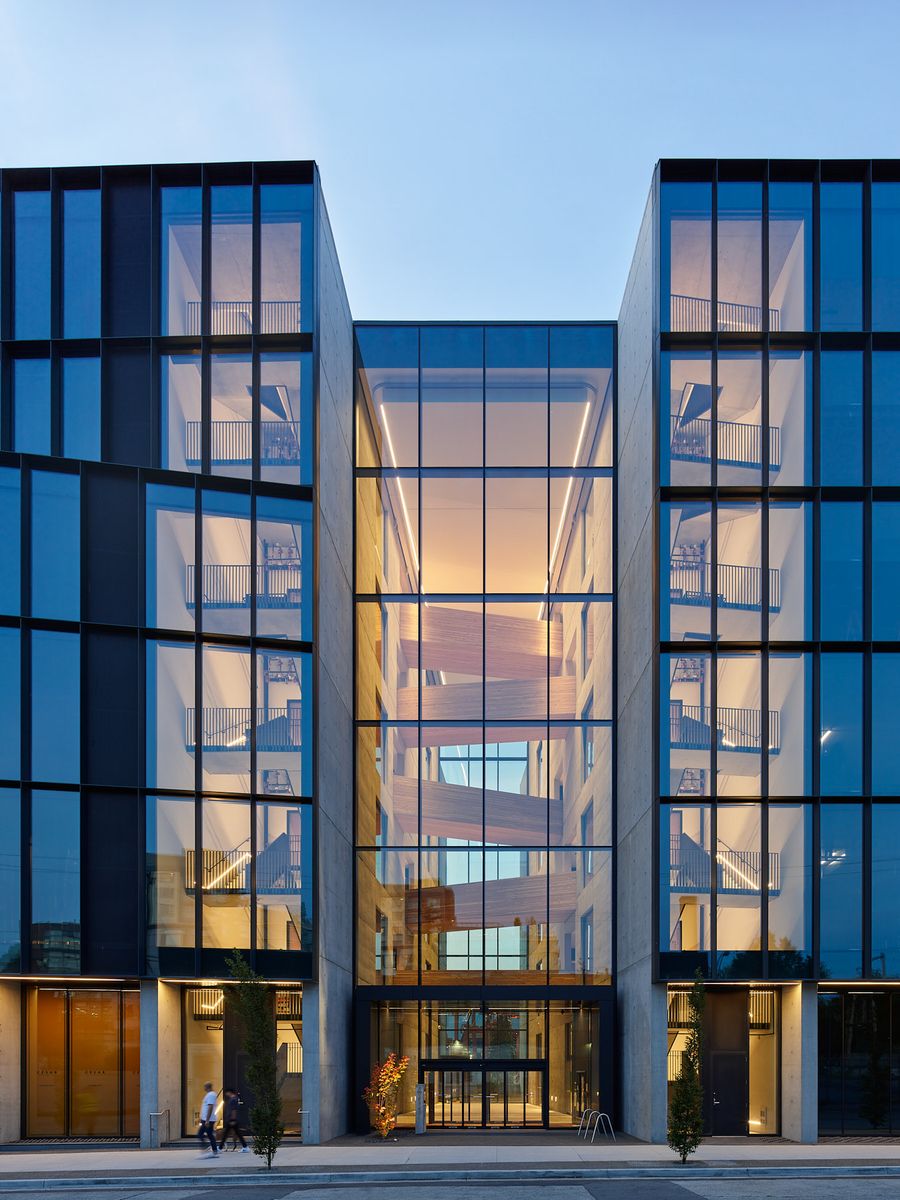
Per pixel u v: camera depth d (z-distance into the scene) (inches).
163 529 1019.9
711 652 1016.9
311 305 1087.0
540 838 1203.9
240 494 1040.2
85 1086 1019.9
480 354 1282.0
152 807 978.7
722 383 1051.3
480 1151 933.8
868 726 1006.4
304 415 1072.2
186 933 968.9
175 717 999.0
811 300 1056.8
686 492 1037.8
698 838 993.5
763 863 989.2
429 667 1235.9
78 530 998.4
